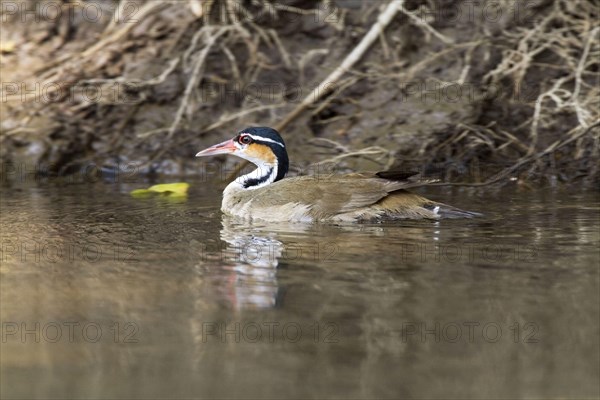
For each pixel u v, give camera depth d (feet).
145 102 67.62
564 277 40.27
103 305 38.40
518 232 47.50
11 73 67.67
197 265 43.19
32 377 32.42
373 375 32.07
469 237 46.68
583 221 49.70
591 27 65.82
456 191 58.95
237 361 33.27
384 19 66.23
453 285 39.60
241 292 39.45
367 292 39.04
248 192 54.13
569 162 61.98
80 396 30.76
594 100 62.90
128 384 31.65
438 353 33.65
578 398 30.37
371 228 48.98
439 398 30.37
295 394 30.68
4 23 68.90
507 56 66.03
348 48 68.39
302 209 51.29
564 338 34.58
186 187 61.21
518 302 37.65
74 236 48.75
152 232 49.39
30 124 66.39
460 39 67.36
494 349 33.83
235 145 57.52
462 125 63.98
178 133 66.85
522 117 65.05
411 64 67.10
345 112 65.98
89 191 61.11
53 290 40.19
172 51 68.18
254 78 68.08
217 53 68.59
